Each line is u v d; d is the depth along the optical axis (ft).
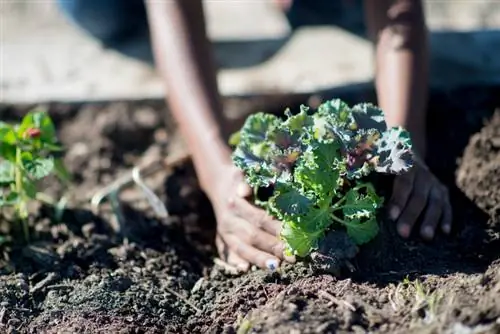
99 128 11.46
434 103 11.09
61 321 8.21
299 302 7.82
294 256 8.34
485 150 9.93
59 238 9.62
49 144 9.35
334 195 8.20
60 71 12.24
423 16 9.92
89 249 9.34
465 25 12.81
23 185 9.27
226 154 9.27
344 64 12.11
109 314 8.27
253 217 8.54
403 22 9.77
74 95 11.82
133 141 11.45
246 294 8.27
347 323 7.54
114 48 12.66
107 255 9.32
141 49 12.62
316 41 12.60
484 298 7.52
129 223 9.93
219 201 8.97
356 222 8.19
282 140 8.25
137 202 10.34
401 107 9.41
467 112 10.91
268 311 7.75
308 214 8.02
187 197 10.41
